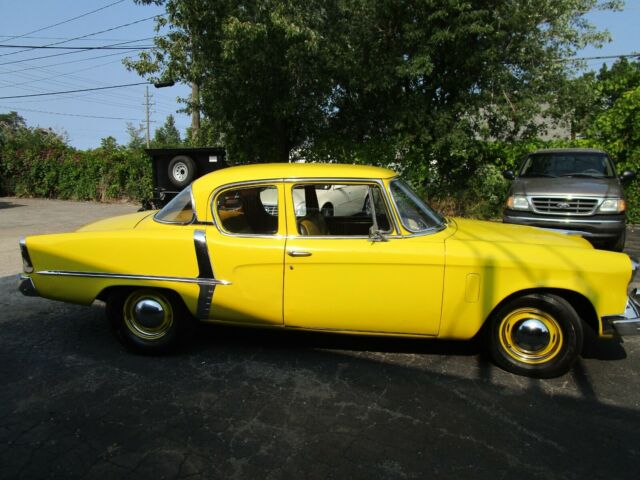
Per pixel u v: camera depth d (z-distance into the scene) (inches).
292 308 151.6
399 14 422.0
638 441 115.8
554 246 147.5
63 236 160.4
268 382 144.9
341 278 147.6
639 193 415.8
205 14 390.9
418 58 409.1
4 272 274.2
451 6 390.3
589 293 139.5
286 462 107.7
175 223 158.2
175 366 155.9
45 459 108.7
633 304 147.8
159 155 413.1
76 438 116.6
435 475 103.5
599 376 150.3
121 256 156.1
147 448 112.9
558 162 339.9
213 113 484.1
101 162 718.5
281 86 446.9
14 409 129.7
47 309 212.1
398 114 446.3
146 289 159.2
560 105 459.2
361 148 475.2
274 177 153.7
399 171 463.2
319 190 158.2
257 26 367.9
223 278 152.5
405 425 122.5
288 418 125.4
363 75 442.6
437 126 436.5
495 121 460.4
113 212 583.5
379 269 145.8
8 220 504.4
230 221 155.3
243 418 125.4
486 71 427.5
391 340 176.6
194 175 401.7
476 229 167.9
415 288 145.5
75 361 159.6
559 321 143.1
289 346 171.3
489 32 399.9
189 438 116.7
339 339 177.5
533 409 130.3
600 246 302.2
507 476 103.0
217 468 105.9
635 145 414.6
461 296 144.3
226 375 149.5
